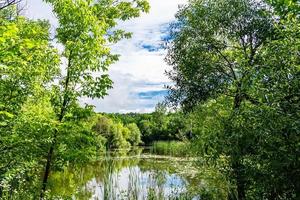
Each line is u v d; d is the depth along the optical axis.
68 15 8.70
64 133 8.30
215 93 11.60
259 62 7.29
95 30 8.78
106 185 12.19
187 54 12.07
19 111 7.97
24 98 8.03
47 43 7.98
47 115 8.44
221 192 11.20
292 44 5.95
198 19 12.07
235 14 11.42
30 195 8.80
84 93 8.88
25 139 7.67
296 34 6.13
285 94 5.73
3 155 7.88
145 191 13.59
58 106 8.81
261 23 10.97
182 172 18.78
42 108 8.78
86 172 24.91
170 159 29.92
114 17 9.83
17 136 7.62
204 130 10.03
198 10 12.07
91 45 8.62
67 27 8.81
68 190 15.12
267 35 10.84
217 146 6.55
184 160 23.84
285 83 5.84
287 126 5.24
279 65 5.89
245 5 11.30
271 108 5.52
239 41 11.88
